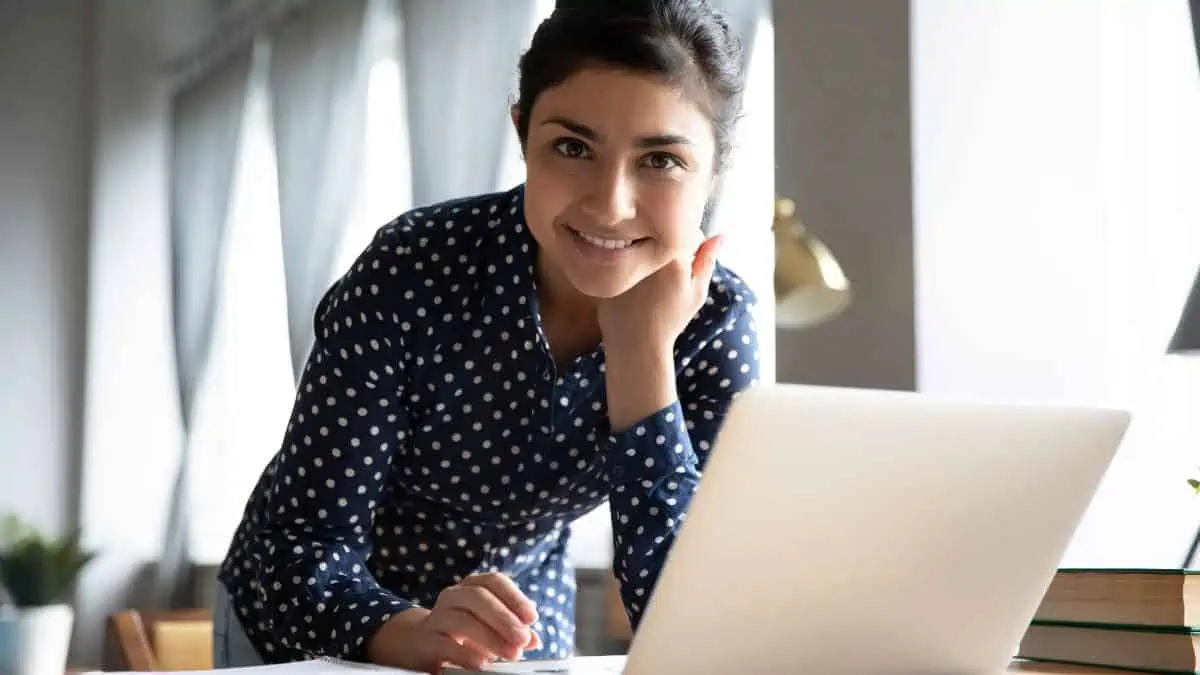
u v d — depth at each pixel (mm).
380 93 5520
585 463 1381
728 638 871
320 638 1194
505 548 1450
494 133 4645
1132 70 2816
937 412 860
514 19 4633
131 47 6387
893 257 2832
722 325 1359
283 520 1286
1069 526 977
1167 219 2770
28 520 6172
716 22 1192
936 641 968
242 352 6102
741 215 3791
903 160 2820
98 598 6148
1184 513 2604
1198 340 1563
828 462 830
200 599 5926
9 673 1539
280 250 6109
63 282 6320
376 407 1291
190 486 5992
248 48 5914
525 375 1318
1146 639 1163
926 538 906
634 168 1166
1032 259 2756
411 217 1342
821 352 2979
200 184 6094
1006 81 2779
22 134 6312
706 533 814
